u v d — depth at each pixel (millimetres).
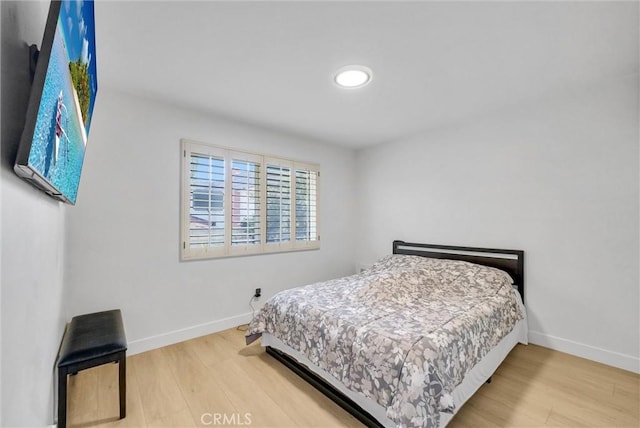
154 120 2523
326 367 1768
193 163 2732
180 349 2486
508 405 1736
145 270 2459
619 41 1723
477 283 2477
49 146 747
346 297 2273
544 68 2027
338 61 1936
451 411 1328
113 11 1451
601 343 2258
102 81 2188
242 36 1672
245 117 2938
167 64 1962
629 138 2146
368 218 4113
